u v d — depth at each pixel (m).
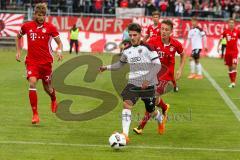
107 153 25.95
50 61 33.66
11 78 58.59
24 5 110.31
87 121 34.66
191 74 64.31
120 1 114.56
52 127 32.31
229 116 37.81
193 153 26.42
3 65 72.94
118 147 26.58
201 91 51.62
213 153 26.50
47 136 29.66
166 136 30.47
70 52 96.00
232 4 111.62
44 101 42.94
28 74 32.88
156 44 34.28
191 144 28.48
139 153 26.11
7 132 30.45
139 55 28.12
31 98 32.59
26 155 25.23
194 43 63.94
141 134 30.83
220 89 53.72
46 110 38.56
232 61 55.81
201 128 33.12
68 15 104.88
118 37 102.56
